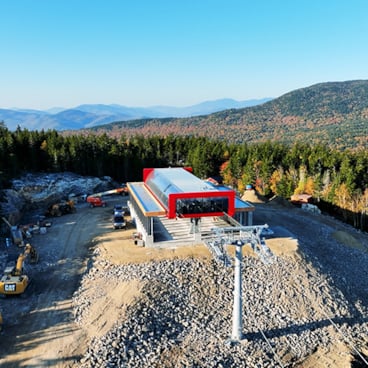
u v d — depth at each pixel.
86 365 25.28
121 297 32.41
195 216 41.81
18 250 43.75
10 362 25.28
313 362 28.89
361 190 77.81
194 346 28.56
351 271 45.53
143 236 44.47
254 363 27.77
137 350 27.22
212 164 103.56
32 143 84.50
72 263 40.47
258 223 56.91
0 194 54.59
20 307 32.09
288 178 88.31
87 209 63.69
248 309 33.41
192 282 35.69
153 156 101.62
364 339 32.78
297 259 41.47
